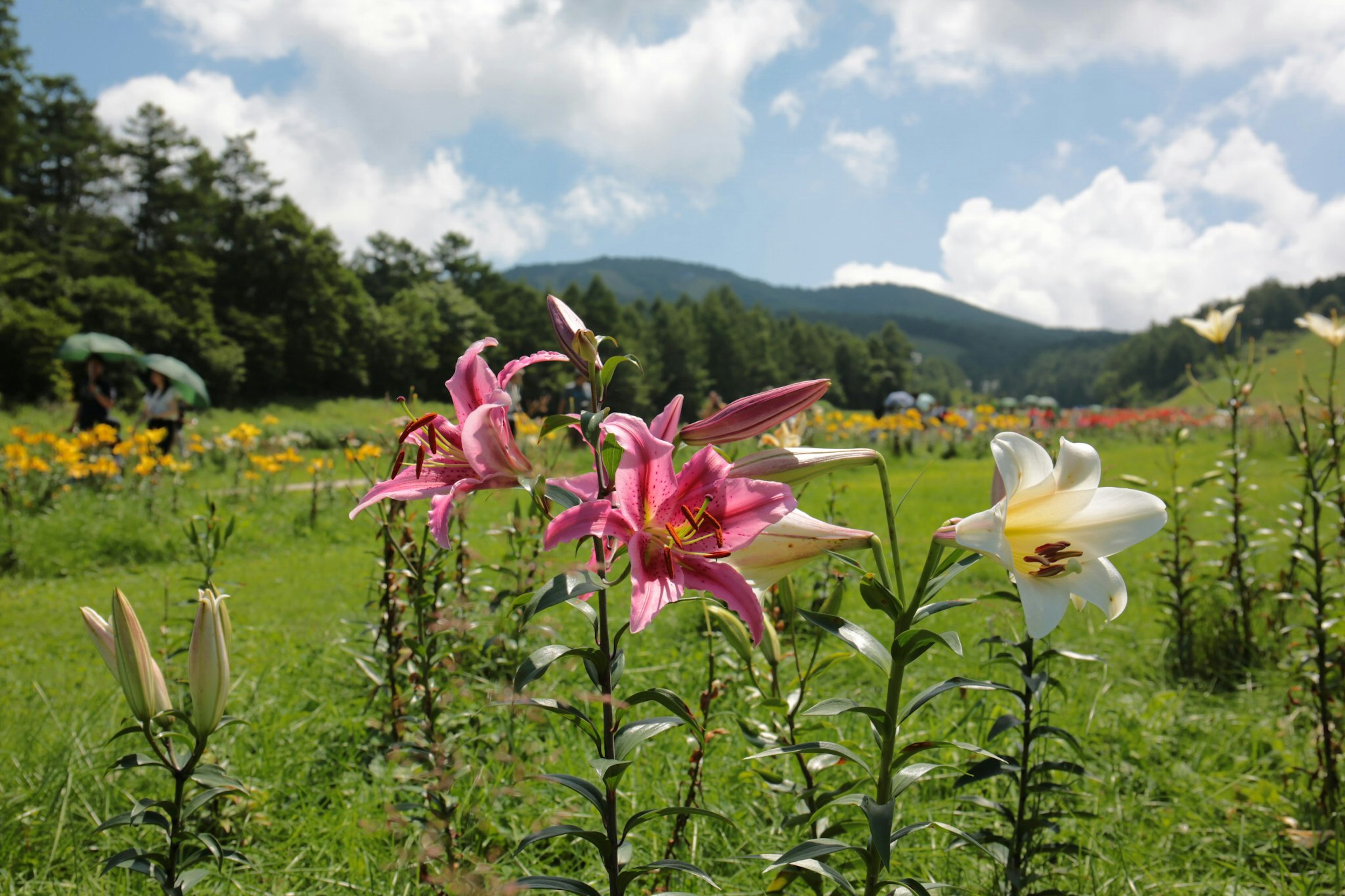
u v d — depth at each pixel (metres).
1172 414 21.38
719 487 1.44
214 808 2.62
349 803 2.94
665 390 86.75
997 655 2.40
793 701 2.56
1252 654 4.52
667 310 89.81
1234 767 3.44
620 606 5.71
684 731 3.29
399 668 3.11
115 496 10.59
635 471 1.38
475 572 3.91
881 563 1.59
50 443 10.78
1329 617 3.34
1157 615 5.60
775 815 2.74
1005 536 1.61
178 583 7.41
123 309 45.34
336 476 14.77
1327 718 3.12
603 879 2.43
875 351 128.88
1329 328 3.52
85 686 4.65
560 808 2.66
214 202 59.50
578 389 6.82
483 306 84.25
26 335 33.03
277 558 8.62
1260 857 2.79
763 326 109.69
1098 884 2.49
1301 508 3.84
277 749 3.32
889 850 1.40
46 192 57.03
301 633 5.46
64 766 3.01
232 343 51.31
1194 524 8.12
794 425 4.27
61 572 7.88
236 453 15.80
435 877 1.82
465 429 1.46
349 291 64.62
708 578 1.42
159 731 1.73
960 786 2.25
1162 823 2.95
